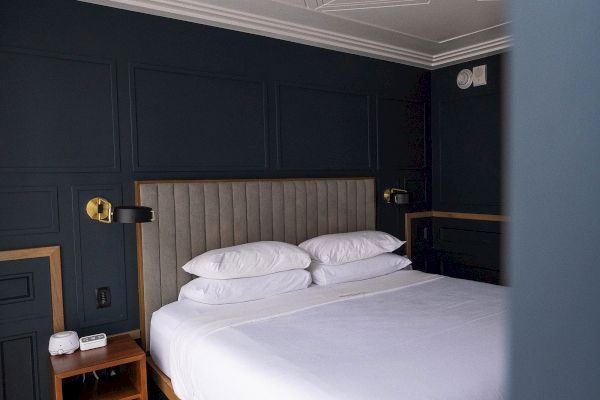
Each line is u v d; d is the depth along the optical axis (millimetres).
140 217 2172
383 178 3668
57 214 2242
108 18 2373
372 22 2947
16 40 2129
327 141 3307
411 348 1636
